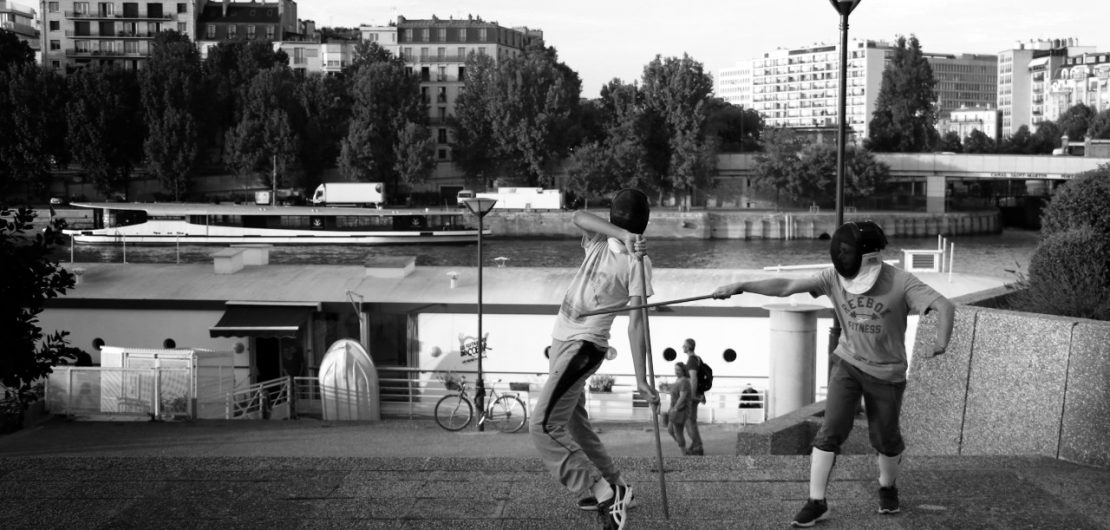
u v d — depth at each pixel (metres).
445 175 145.00
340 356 26.73
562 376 6.56
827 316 27.30
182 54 130.50
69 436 21.12
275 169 118.81
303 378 27.56
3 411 21.80
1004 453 9.50
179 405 23.31
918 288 6.71
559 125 132.12
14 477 8.29
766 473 8.09
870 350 6.79
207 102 127.12
